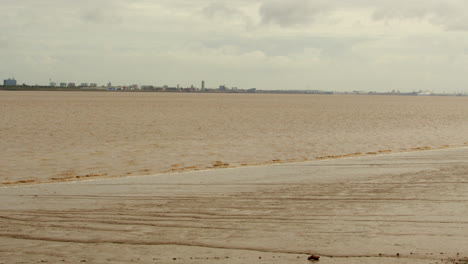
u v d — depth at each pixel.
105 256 6.44
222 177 12.62
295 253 6.46
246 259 6.26
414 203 9.18
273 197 9.96
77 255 6.50
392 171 13.13
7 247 6.87
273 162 16.38
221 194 10.36
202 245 6.85
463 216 8.16
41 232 7.61
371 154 18.19
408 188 10.65
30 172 14.54
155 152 19.00
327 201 9.50
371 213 8.48
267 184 11.48
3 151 18.97
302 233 7.35
